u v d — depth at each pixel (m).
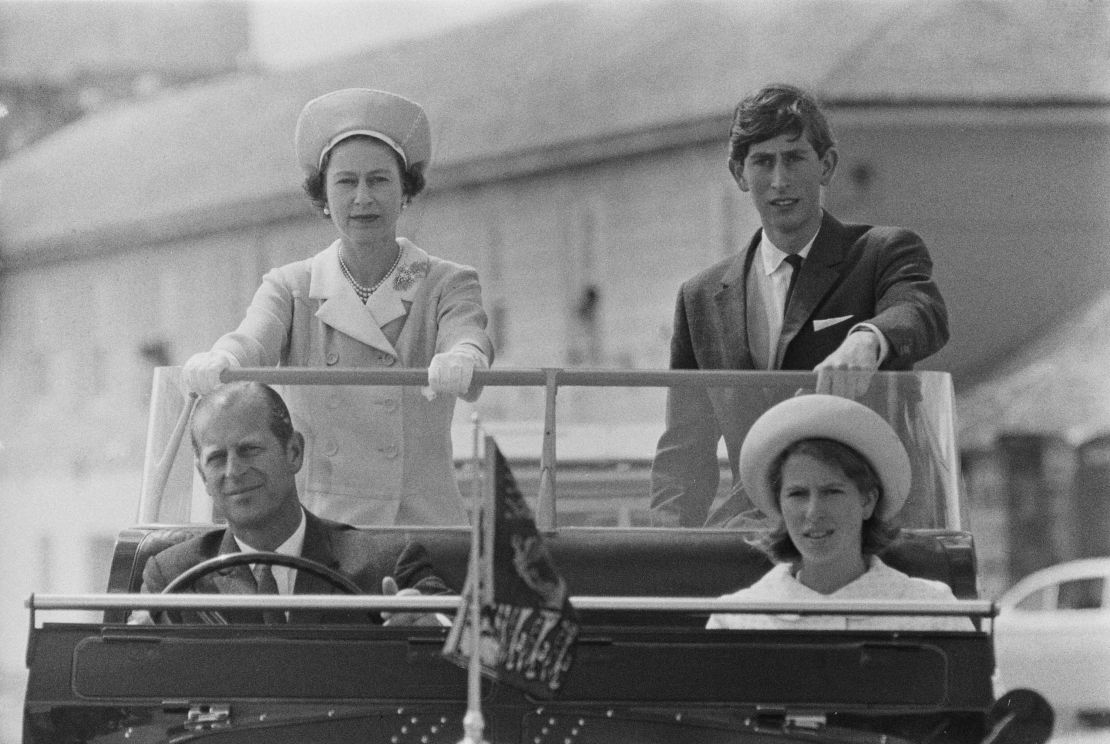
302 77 69.50
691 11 52.22
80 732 9.04
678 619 9.66
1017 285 44.88
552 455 10.41
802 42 45.75
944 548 10.02
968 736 9.00
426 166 11.73
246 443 9.77
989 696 9.02
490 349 11.30
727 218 47.22
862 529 9.58
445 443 10.56
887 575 9.52
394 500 10.45
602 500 10.49
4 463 70.12
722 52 49.03
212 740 8.97
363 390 10.39
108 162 72.31
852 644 9.08
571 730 9.00
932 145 43.84
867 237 11.55
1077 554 44.66
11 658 43.78
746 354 11.67
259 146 65.44
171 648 9.09
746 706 9.03
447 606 8.85
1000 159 44.22
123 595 8.85
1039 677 30.36
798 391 10.23
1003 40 44.28
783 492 9.45
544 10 60.09
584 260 51.34
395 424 10.41
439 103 57.91
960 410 45.06
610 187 50.81
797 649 9.07
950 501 10.15
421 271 11.66
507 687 9.03
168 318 66.31
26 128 79.75
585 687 9.04
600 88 52.19
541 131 52.44
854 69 43.78
